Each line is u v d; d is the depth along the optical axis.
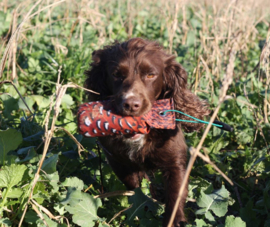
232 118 1.74
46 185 1.19
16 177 1.10
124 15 3.54
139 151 1.29
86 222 1.12
